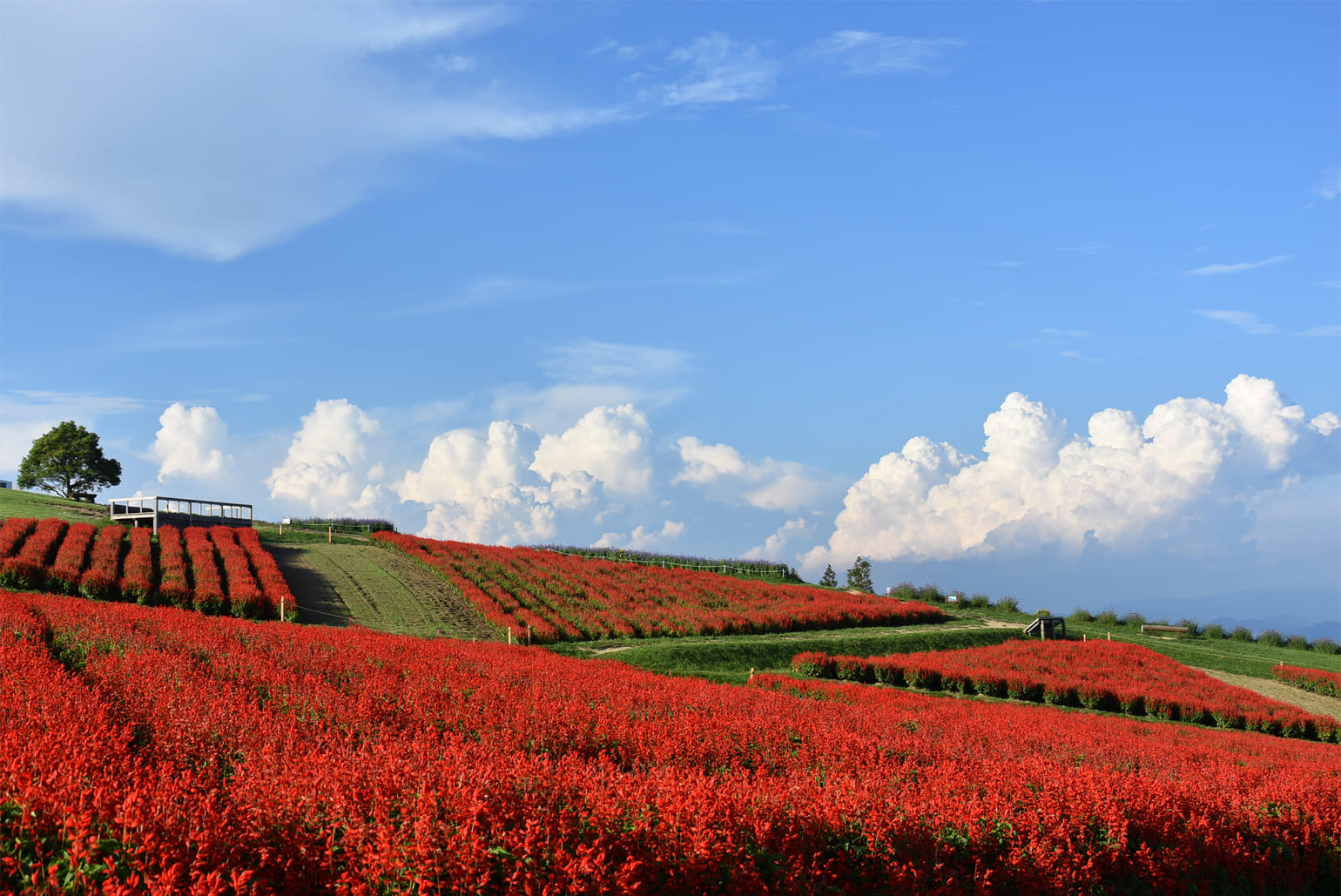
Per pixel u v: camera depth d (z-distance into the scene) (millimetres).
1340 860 12258
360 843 6922
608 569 57406
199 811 6879
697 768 11289
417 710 14133
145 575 38375
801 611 50656
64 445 82188
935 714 22766
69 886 5992
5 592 27734
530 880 6977
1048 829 9875
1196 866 10711
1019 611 64250
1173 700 34656
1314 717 34281
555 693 16984
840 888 8445
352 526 62969
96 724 9922
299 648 20062
